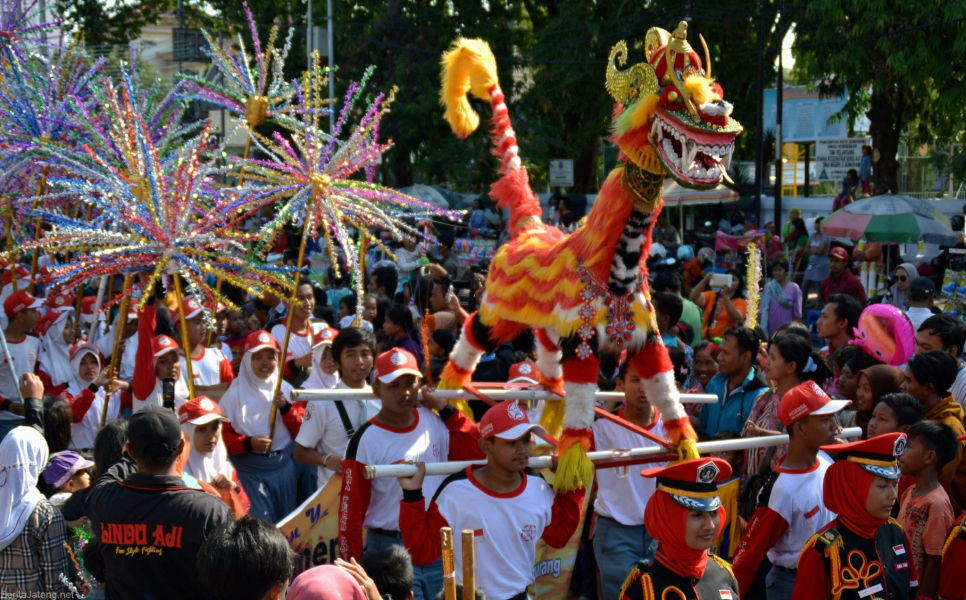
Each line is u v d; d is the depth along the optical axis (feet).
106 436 14.47
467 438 15.48
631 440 16.67
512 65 71.26
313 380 20.89
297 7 72.18
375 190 19.10
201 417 15.61
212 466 16.07
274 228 18.30
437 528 12.79
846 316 21.76
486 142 64.44
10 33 25.11
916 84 52.29
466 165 63.21
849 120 66.64
